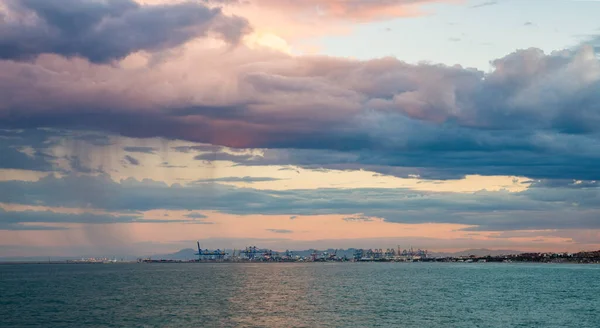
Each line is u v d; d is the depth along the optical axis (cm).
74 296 18562
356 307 14700
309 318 12400
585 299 17162
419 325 11294
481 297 17912
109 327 11138
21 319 12356
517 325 11350
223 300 16938
